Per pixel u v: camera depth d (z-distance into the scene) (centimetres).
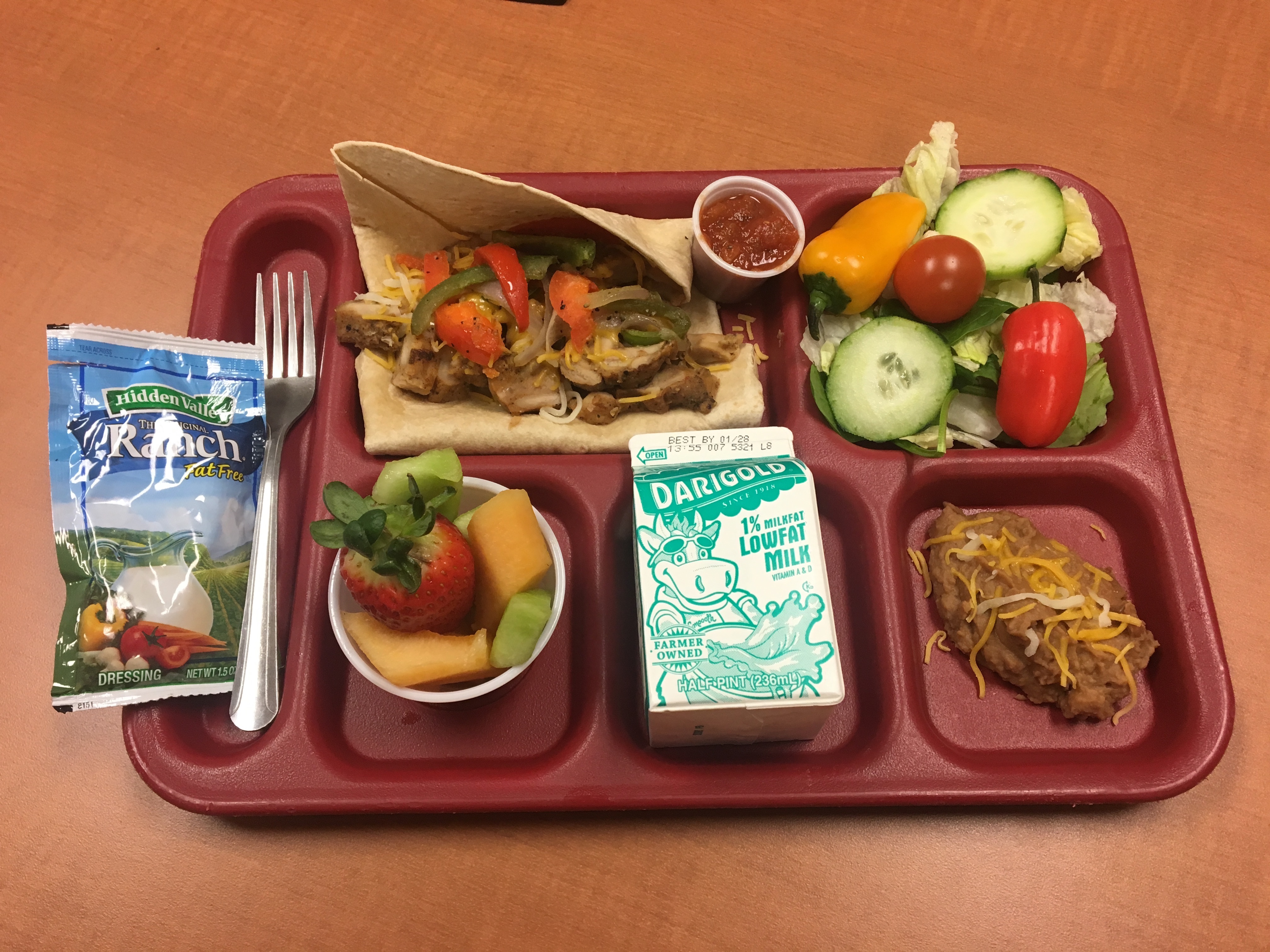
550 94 48
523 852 35
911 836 35
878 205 41
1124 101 48
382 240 41
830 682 32
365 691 37
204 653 36
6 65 47
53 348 37
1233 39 49
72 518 36
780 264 40
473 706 37
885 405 39
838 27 49
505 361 39
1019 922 34
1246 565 39
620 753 35
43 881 35
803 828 35
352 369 40
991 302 41
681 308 43
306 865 35
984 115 47
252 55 48
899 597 37
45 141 46
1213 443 41
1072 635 36
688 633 32
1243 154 47
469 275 38
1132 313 41
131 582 36
